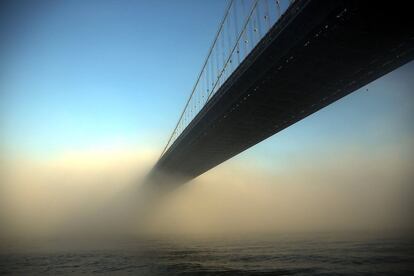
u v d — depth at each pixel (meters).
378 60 32.00
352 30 27.47
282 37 29.38
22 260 38.62
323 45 29.47
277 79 35.41
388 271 26.31
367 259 33.62
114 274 27.45
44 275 27.64
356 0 24.06
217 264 32.88
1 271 30.23
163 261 35.78
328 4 24.97
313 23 26.81
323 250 44.88
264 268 29.58
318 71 34.00
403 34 28.19
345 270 27.38
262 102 41.31
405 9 25.03
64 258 40.25
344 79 35.59
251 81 36.62
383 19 26.22
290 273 26.58
